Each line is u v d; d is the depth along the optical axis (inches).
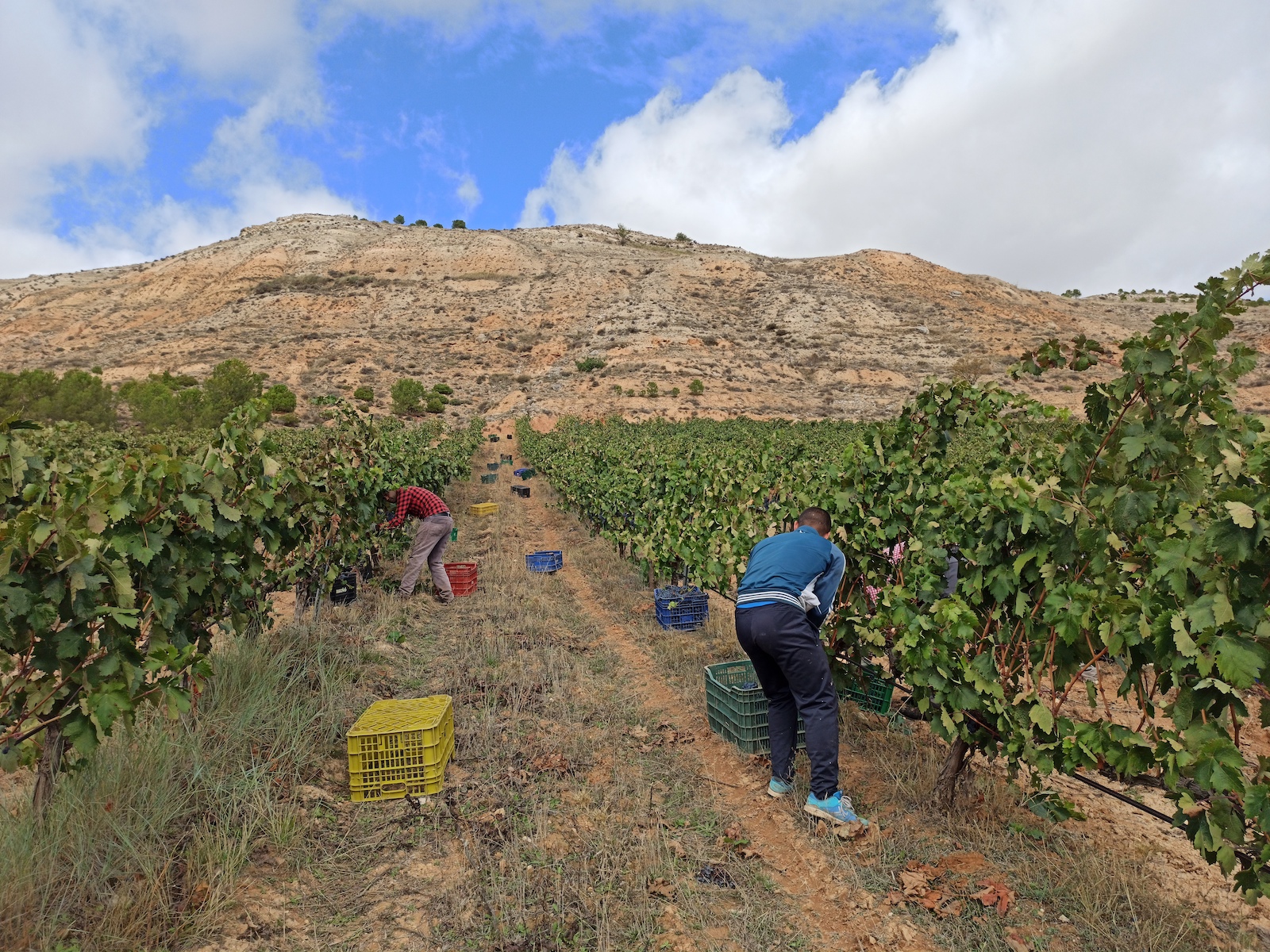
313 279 3503.9
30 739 131.3
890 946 109.2
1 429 120.0
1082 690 224.2
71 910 104.1
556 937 109.1
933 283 3570.4
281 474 220.4
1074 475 129.6
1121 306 3880.4
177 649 138.9
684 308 3206.2
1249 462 107.7
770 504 314.2
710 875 126.6
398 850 131.9
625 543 441.4
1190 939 111.3
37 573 112.0
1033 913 116.7
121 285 3673.7
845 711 197.5
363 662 223.8
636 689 222.4
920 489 176.7
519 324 3157.0
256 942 104.6
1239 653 95.5
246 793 134.6
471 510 641.6
